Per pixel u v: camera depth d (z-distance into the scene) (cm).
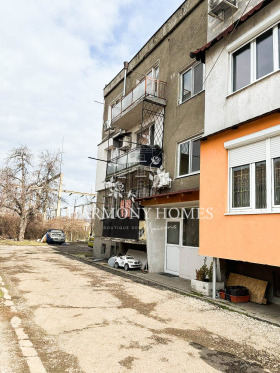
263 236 605
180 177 1138
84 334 484
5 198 2894
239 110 788
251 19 783
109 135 1870
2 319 544
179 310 651
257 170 659
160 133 1312
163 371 369
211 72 909
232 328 543
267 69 734
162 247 1189
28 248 2286
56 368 368
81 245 2925
